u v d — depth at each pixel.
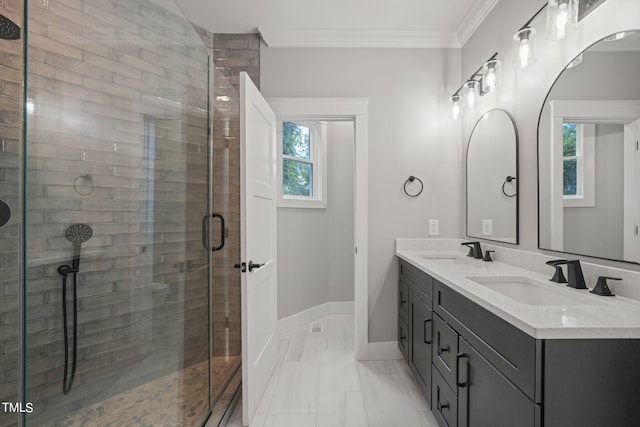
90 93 1.68
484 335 1.15
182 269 1.76
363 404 1.91
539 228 1.63
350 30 2.50
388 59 2.57
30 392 1.55
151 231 1.75
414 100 2.58
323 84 2.56
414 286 2.07
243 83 1.79
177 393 1.71
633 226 1.11
